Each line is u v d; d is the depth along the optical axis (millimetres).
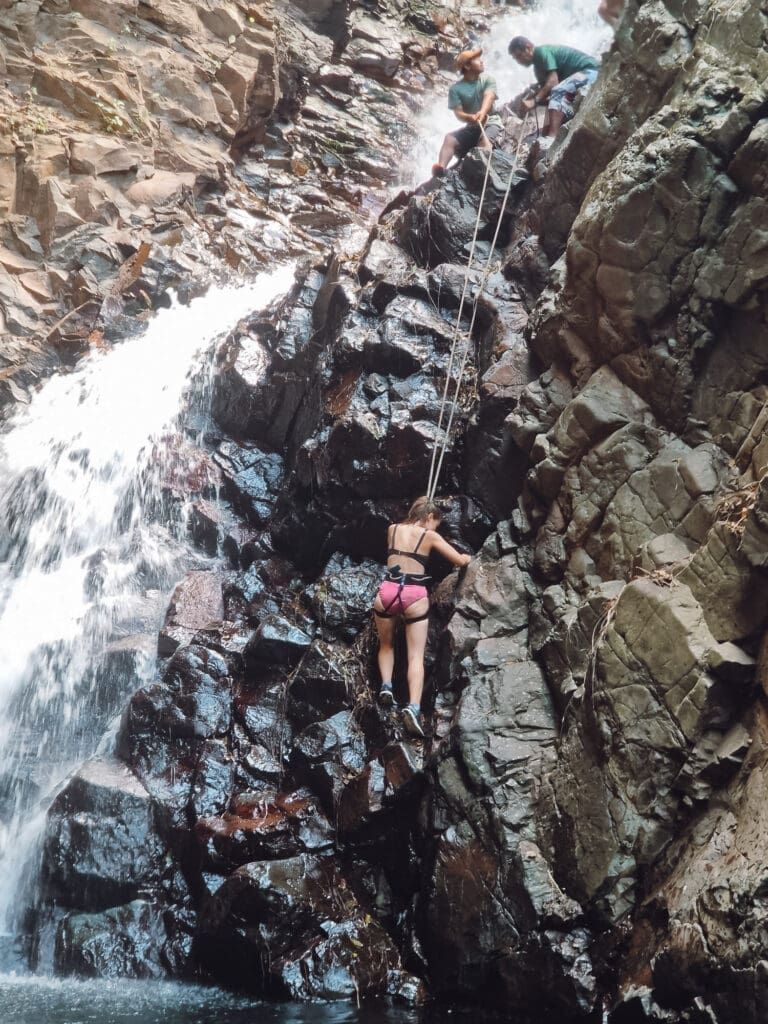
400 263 8758
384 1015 5211
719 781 4699
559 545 6211
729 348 5656
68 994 5672
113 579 8602
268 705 6984
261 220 14195
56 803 6699
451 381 7555
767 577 4648
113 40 13969
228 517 9078
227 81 14789
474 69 9703
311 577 7965
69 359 11641
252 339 10141
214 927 5801
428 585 7027
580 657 5613
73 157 12781
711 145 5707
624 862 4891
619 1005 4570
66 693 7844
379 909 5906
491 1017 5141
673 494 5609
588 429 6148
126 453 9703
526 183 8617
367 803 6023
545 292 6949
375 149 16188
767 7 5750
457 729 5805
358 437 7492
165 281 12320
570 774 5281
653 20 6703
